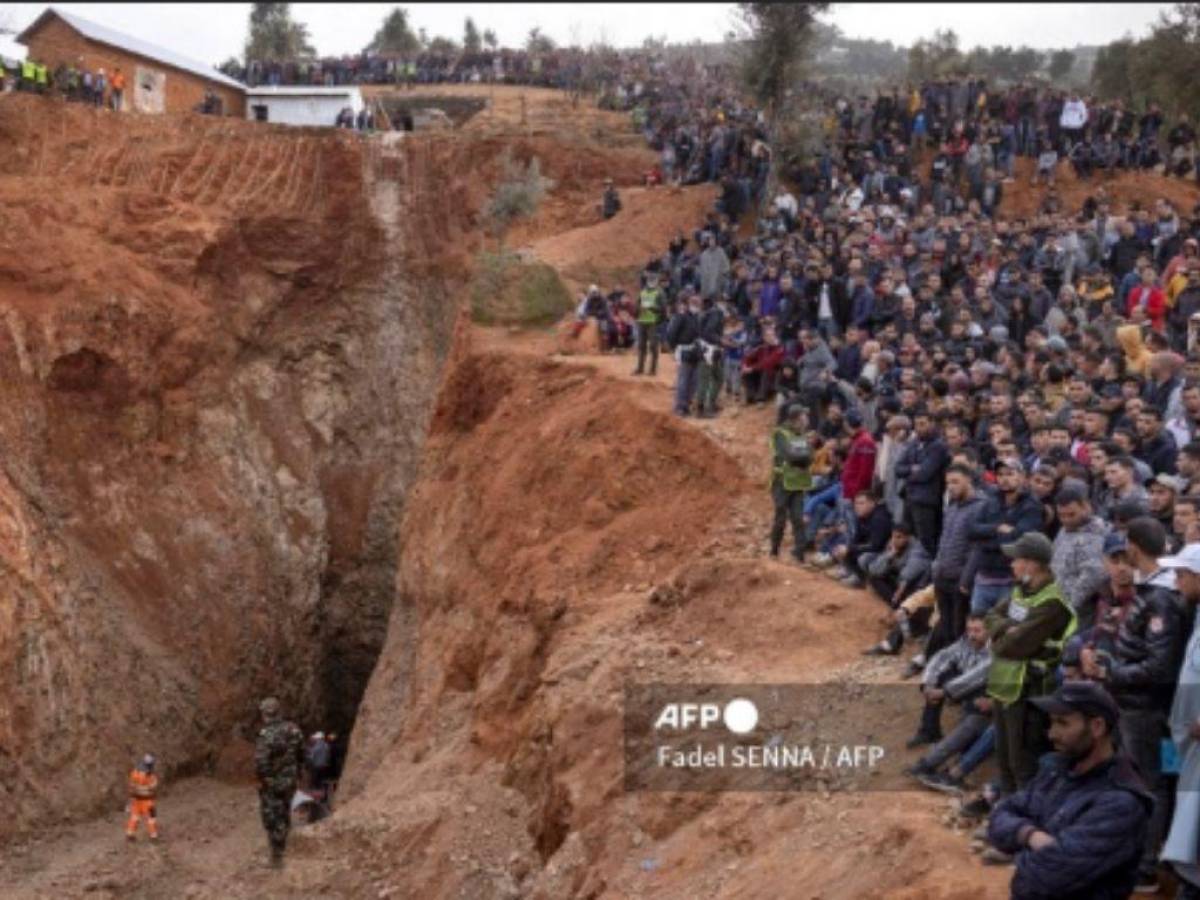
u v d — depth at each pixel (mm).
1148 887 8797
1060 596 9227
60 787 24875
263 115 50281
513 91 56812
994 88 41375
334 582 35875
